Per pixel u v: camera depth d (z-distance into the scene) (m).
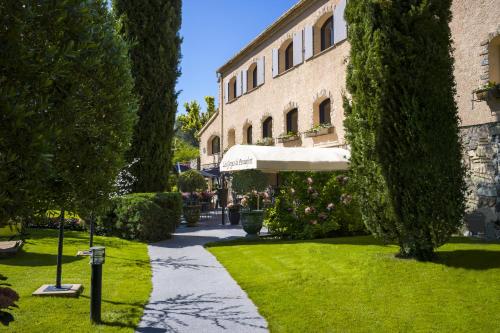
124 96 4.62
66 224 12.71
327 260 7.29
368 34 6.90
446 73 6.71
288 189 11.32
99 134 4.21
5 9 2.58
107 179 4.43
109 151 4.37
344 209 11.15
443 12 6.79
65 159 3.91
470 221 9.70
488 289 5.29
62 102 3.17
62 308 4.89
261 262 7.57
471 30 9.77
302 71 17.34
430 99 6.59
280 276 6.42
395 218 6.78
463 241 8.88
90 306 4.61
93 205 4.38
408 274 6.05
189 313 4.83
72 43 2.87
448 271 6.08
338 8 15.00
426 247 6.68
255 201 12.91
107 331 4.19
